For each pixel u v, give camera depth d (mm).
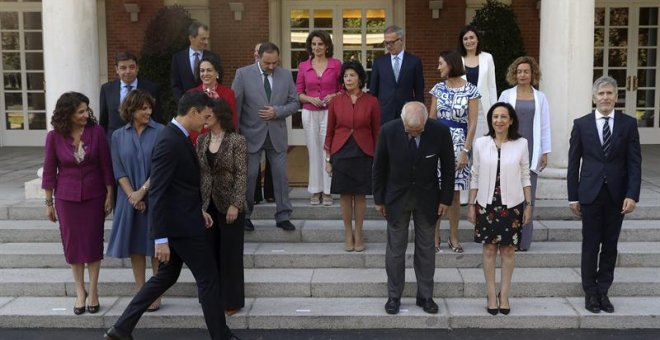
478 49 6652
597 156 5352
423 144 5266
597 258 5531
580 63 7414
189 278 6090
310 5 13172
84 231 5480
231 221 5324
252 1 12836
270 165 6961
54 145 5434
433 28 12742
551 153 7586
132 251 5453
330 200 7332
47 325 5637
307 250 6520
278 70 6727
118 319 5316
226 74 13000
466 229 6734
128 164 5383
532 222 6539
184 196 4766
